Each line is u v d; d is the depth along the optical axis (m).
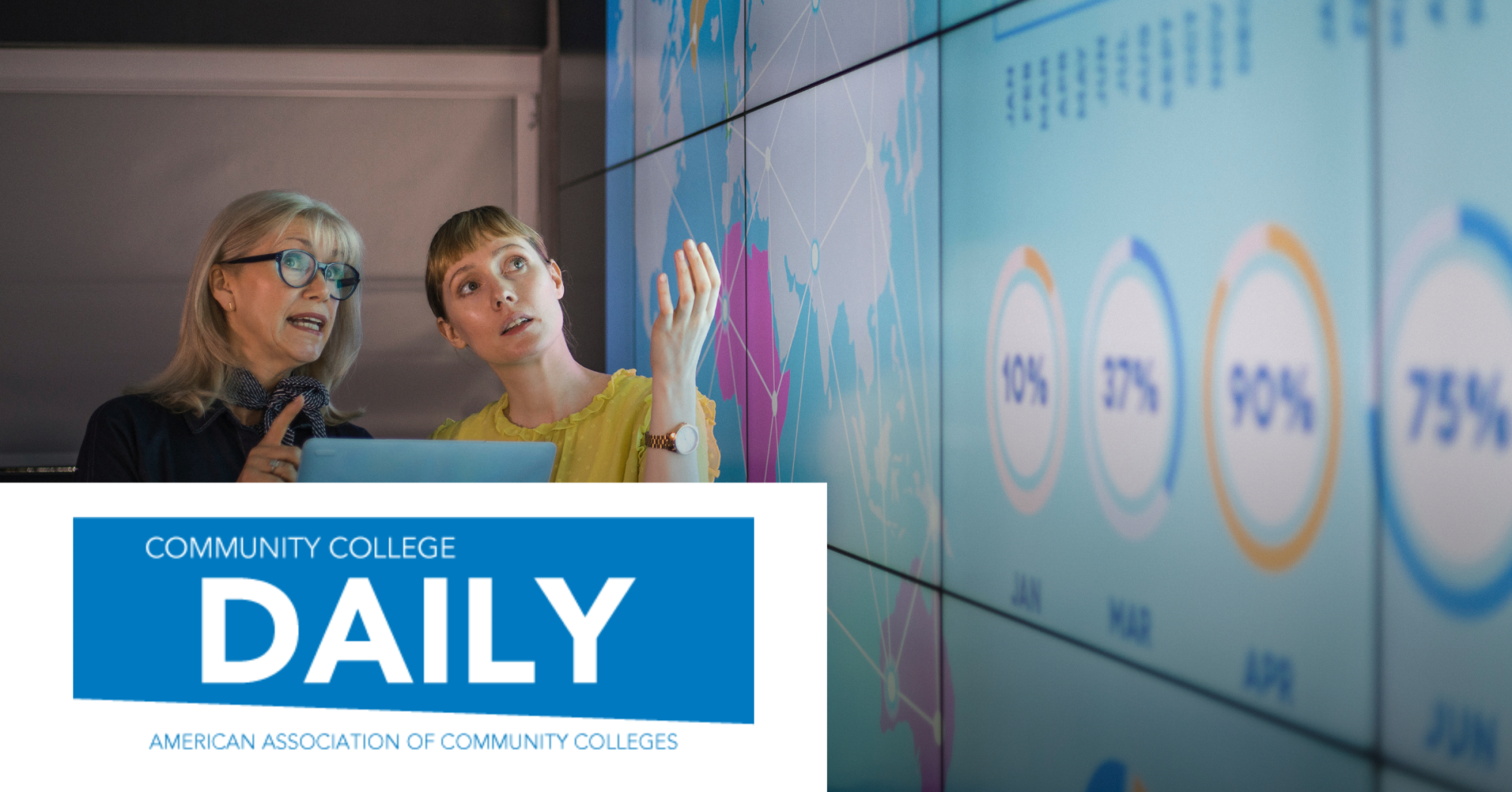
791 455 2.54
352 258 2.24
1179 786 1.34
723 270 2.92
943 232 1.91
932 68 1.93
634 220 3.50
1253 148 1.23
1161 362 1.38
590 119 3.78
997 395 1.75
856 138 2.21
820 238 2.38
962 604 1.86
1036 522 1.65
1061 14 1.58
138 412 1.98
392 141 3.90
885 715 2.14
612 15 3.62
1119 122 1.46
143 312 3.72
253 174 3.80
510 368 1.96
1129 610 1.44
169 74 3.73
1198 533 1.32
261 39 3.79
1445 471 1.01
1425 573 1.03
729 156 2.85
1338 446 1.13
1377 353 1.08
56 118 3.66
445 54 3.93
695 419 1.85
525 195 3.99
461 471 1.51
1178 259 1.35
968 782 1.84
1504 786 0.95
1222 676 1.28
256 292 2.09
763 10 2.65
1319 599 1.15
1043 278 1.62
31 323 3.65
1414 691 1.04
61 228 3.67
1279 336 1.20
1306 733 1.16
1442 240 1.01
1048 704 1.62
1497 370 0.96
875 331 2.15
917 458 2.01
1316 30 1.15
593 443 1.90
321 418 2.07
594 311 3.77
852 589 2.27
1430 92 1.02
